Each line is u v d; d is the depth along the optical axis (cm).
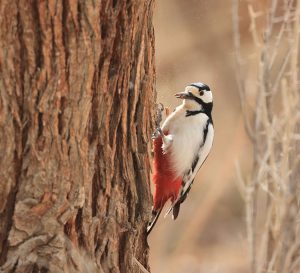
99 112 909
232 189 2419
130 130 977
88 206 915
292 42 1344
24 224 873
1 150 852
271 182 1396
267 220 1352
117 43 912
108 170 938
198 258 2244
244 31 2255
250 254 1411
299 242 1322
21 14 824
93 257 935
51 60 845
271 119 1386
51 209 879
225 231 2372
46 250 885
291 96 1327
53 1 831
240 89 1488
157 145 1295
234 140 2286
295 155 1344
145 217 1017
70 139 875
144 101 995
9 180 861
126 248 990
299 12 1327
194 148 1342
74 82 862
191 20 2356
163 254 2145
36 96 849
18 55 835
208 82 2428
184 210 2300
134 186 995
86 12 849
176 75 2267
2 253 878
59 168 873
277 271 1323
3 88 836
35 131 857
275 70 1516
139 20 938
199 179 2341
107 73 905
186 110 1366
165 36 2334
